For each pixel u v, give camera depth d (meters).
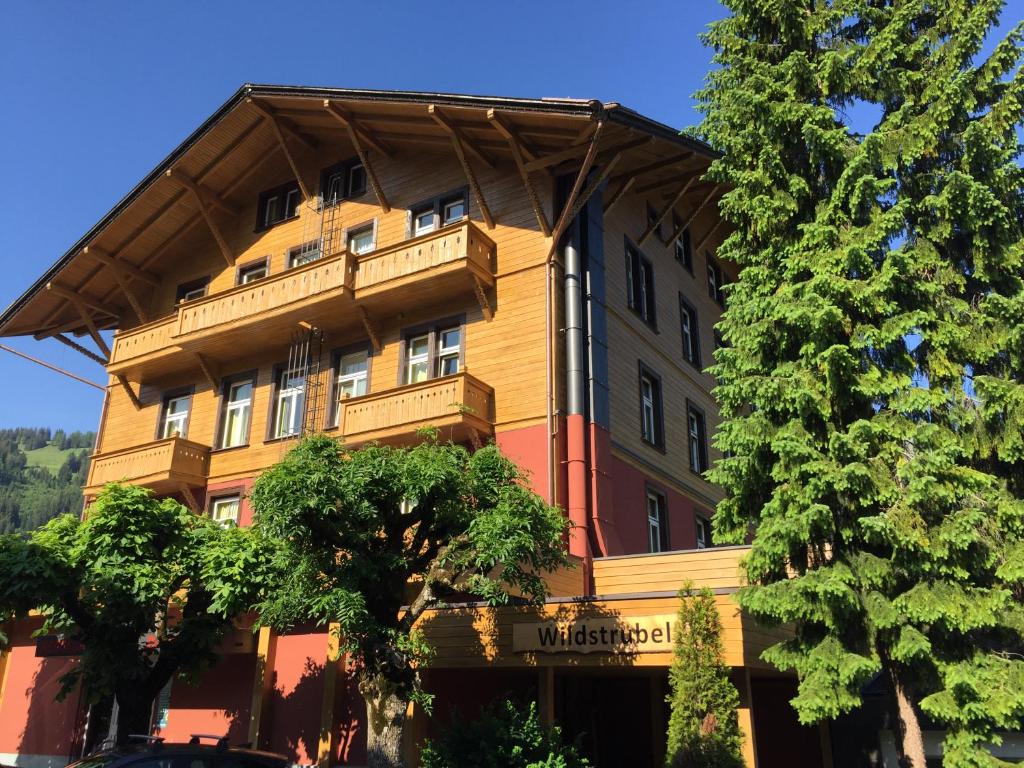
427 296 19.88
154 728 18.58
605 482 17.89
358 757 14.95
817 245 12.22
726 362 12.54
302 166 24.38
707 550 15.21
